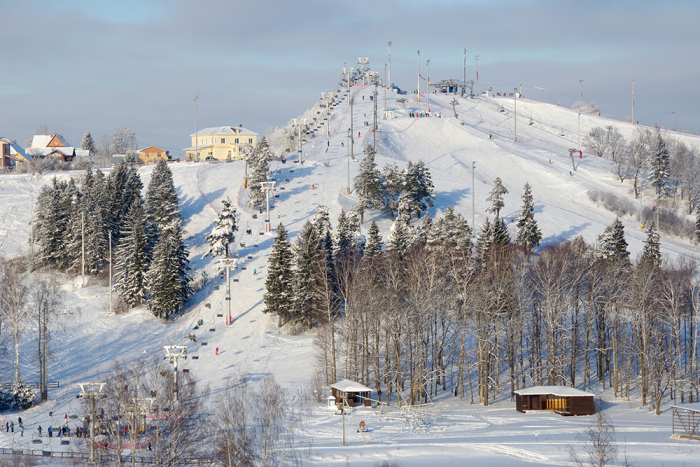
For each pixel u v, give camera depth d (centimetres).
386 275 8750
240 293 10425
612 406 7006
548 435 5759
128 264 10375
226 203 10919
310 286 9225
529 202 11594
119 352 8912
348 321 7738
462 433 5953
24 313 8531
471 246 10362
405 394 7450
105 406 5259
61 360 8638
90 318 9919
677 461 4844
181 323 9756
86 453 5319
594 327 8331
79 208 11812
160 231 11875
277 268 9431
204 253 11725
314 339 8425
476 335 7844
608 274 7975
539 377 7481
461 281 7781
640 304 7050
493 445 5453
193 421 5400
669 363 7394
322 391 7388
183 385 6500
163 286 9769
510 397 7462
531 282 8150
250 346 8975
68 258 11719
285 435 5803
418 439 5759
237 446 4750
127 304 10262
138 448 4931
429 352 8294
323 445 5594
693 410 5559
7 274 9338
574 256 8712
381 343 8400
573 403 6656
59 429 6544
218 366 8356
